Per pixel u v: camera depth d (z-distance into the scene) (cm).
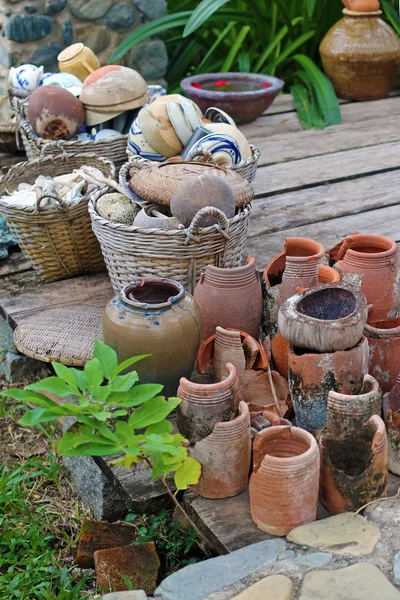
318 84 428
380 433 164
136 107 314
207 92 394
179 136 282
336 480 168
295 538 163
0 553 196
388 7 459
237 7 486
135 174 244
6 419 252
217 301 210
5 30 392
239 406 177
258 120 420
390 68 438
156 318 194
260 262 273
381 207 316
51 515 212
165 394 204
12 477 221
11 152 385
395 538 162
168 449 152
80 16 405
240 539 168
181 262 224
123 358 198
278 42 459
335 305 192
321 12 467
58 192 269
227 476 176
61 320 241
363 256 212
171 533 191
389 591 150
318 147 380
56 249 265
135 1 416
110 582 179
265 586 153
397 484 180
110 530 195
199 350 206
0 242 292
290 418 202
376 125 409
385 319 211
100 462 198
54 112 305
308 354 181
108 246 230
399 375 185
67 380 158
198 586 154
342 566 156
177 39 470
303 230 296
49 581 188
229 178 237
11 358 263
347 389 183
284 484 161
